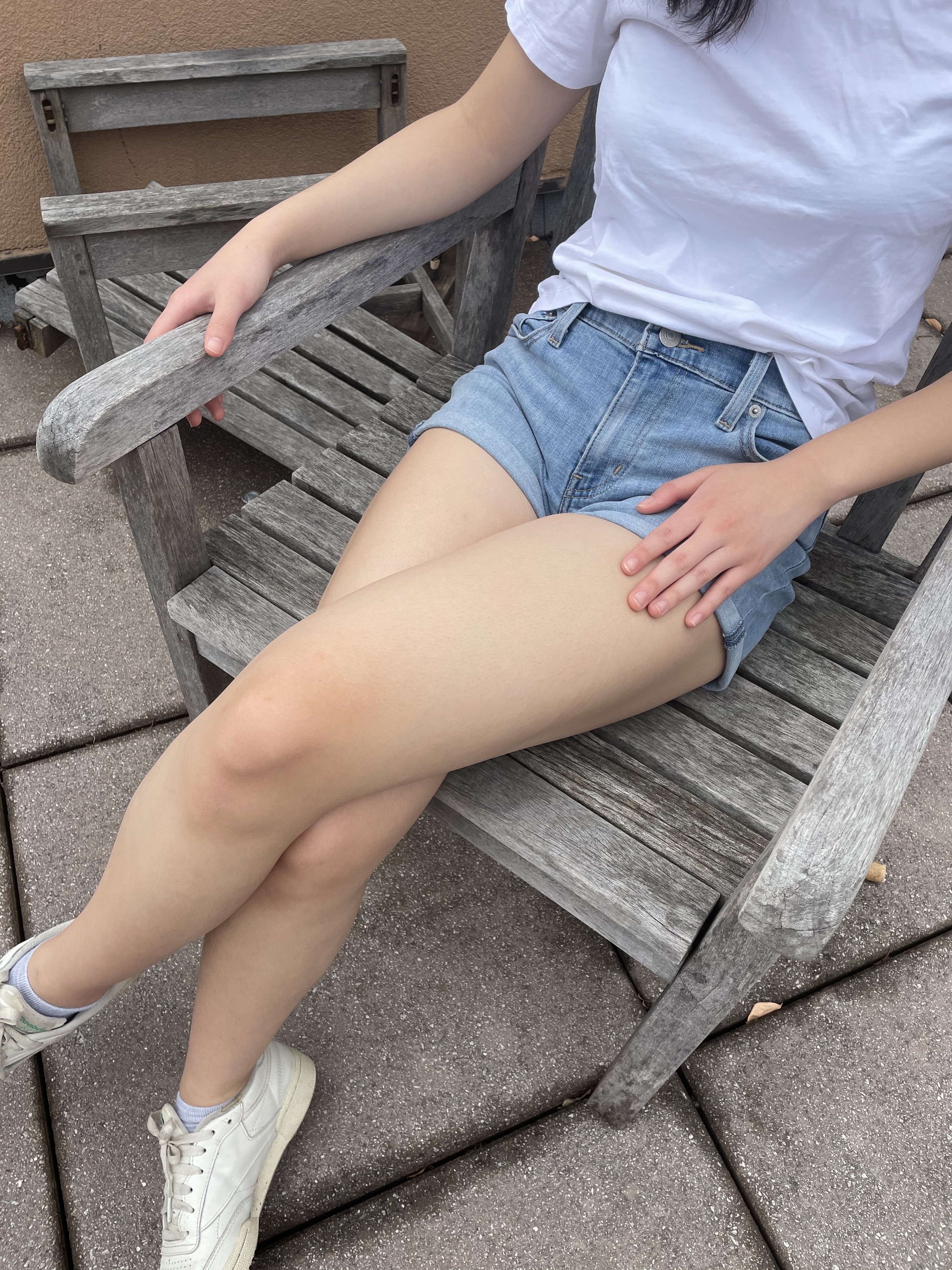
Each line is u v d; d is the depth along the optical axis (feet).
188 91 6.04
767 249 3.03
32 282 6.70
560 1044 3.94
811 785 2.23
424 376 4.92
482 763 3.23
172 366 3.02
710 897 2.91
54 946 3.04
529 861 3.09
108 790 4.54
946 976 4.30
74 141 6.33
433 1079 3.80
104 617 5.25
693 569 2.83
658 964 2.94
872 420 3.04
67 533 5.66
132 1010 3.89
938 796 4.92
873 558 4.33
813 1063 3.99
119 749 4.70
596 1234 3.47
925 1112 3.88
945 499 6.46
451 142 3.62
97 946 2.86
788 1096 3.88
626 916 2.89
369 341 5.89
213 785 2.39
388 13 6.56
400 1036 3.91
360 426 4.57
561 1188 3.57
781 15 2.71
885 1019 4.14
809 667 3.71
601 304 3.35
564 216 4.97
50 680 4.94
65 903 4.15
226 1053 3.00
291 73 6.12
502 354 3.59
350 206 3.48
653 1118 3.77
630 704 3.07
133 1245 3.33
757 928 2.06
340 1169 3.55
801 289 3.07
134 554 5.59
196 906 2.62
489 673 2.55
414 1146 3.63
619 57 3.08
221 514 5.92
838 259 2.96
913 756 2.29
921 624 2.67
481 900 4.37
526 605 2.66
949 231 2.95
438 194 3.69
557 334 3.43
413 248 3.86
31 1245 3.31
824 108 2.75
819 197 2.82
